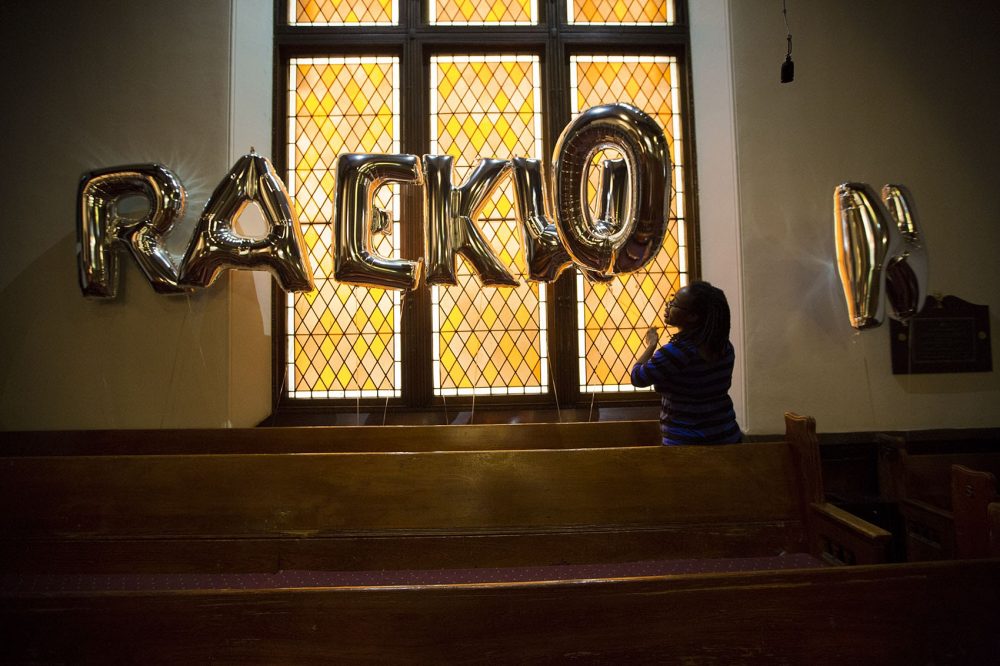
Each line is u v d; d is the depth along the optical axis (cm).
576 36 340
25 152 288
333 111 342
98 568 188
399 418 324
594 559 192
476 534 191
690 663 108
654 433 259
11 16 290
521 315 339
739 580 111
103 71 290
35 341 283
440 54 344
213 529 191
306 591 106
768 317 297
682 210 343
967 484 153
